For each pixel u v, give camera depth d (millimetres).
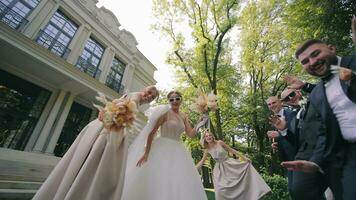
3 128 8711
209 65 13750
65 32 11008
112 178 1658
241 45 15195
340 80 1588
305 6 7359
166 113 2719
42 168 4703
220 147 4371
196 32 12594
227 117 15570
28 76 9641
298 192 1897
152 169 2229
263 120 15008
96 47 12758
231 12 12906
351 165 1463
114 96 12453
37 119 9805
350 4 6363
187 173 2311
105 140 1841
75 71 10156
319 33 7121
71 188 1604
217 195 4055
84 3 12094
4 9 8758
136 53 15594
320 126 1704
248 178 3896
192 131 2982
